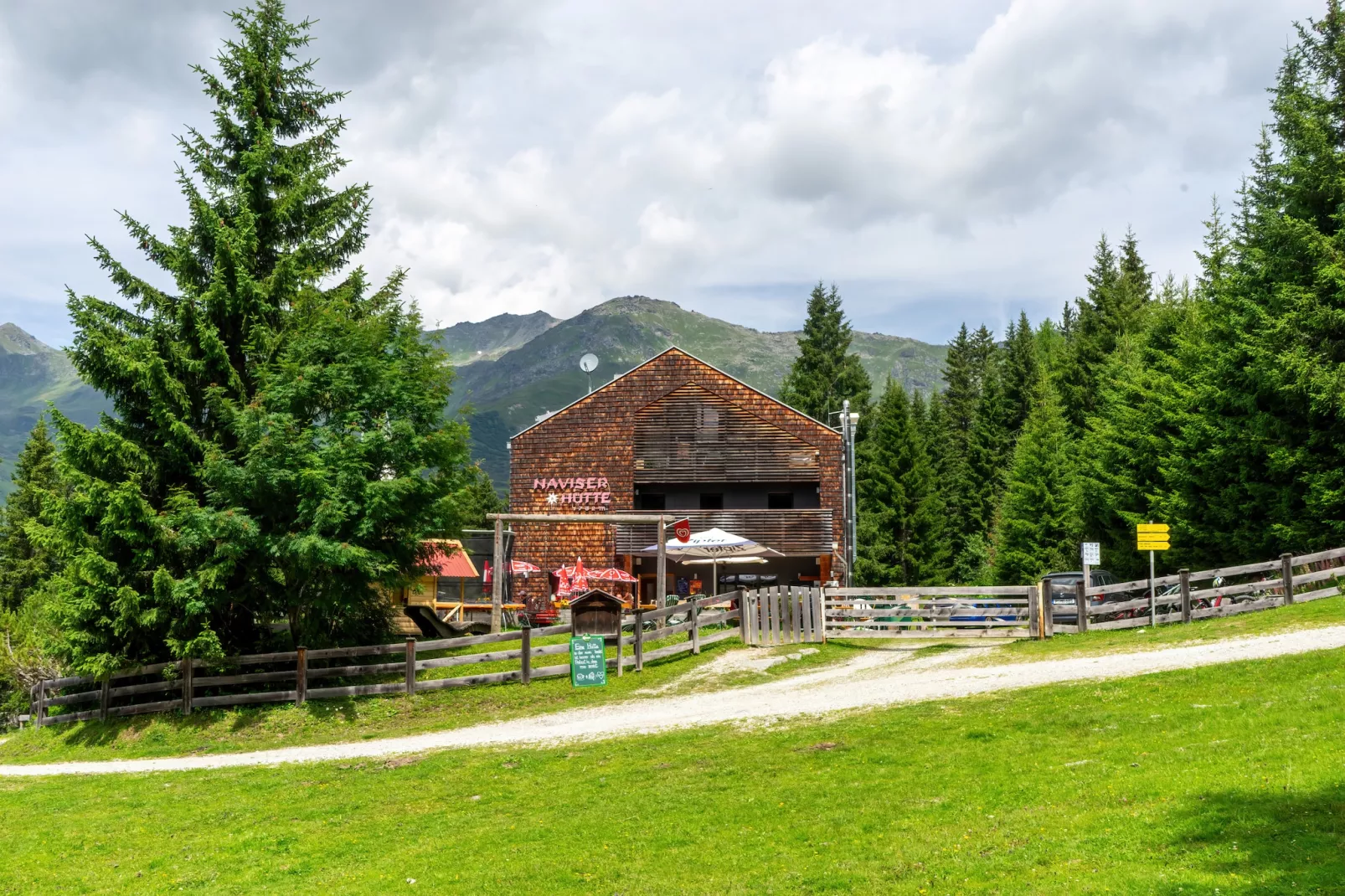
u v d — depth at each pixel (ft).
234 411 78.38
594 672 80.89
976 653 81.20
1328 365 96.02
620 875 36.37
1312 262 99.96
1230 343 110.93
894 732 54.29
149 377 78.33
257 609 84.28
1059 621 87.20
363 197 93.81
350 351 82.33
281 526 79.66
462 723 74.43
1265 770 37.22
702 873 35.63
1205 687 55.42
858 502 241.76
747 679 79.46
